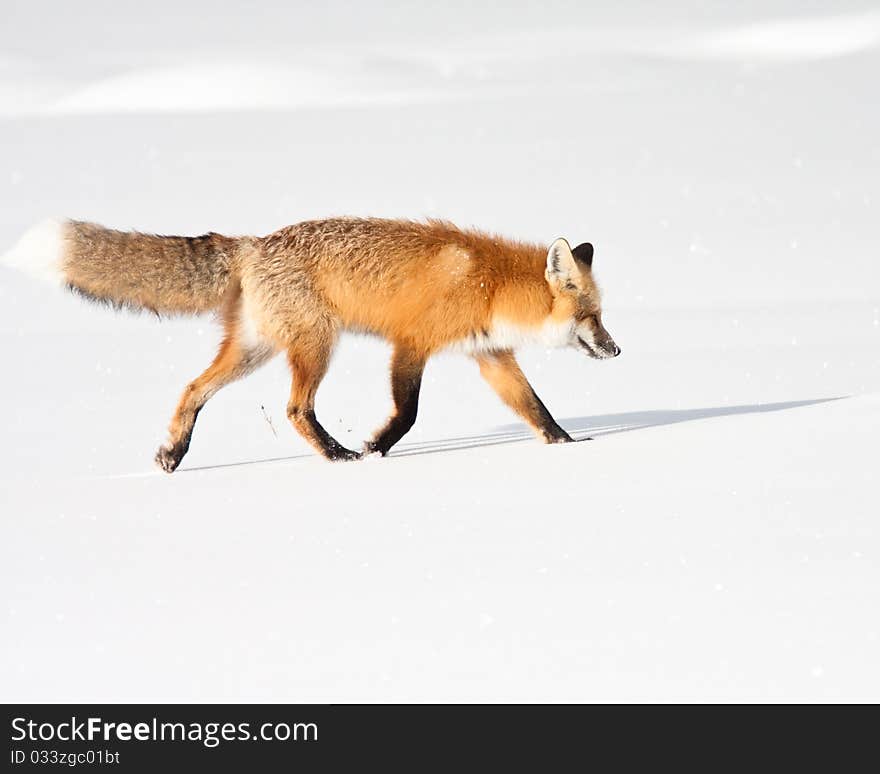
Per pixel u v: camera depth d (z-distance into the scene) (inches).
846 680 283.3
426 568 378.9
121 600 357.7
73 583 378.0
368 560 391.9
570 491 487.2
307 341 705.0
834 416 616.1
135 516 490.0
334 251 702.5
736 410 789.9
